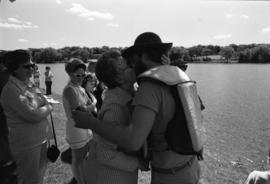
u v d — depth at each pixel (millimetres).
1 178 3527
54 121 9492
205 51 185000
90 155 2629
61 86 34281
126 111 2393
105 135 2145
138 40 2312
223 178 6348
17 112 3367
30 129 3502
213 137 11570
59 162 5551
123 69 2451
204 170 6707
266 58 149000
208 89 33031
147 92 2055
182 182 2322
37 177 3637
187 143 2100
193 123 2076
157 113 2094
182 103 2074
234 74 64438
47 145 4082
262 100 23797
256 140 11227
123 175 2449
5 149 3514
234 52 167500
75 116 2242
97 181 2504
